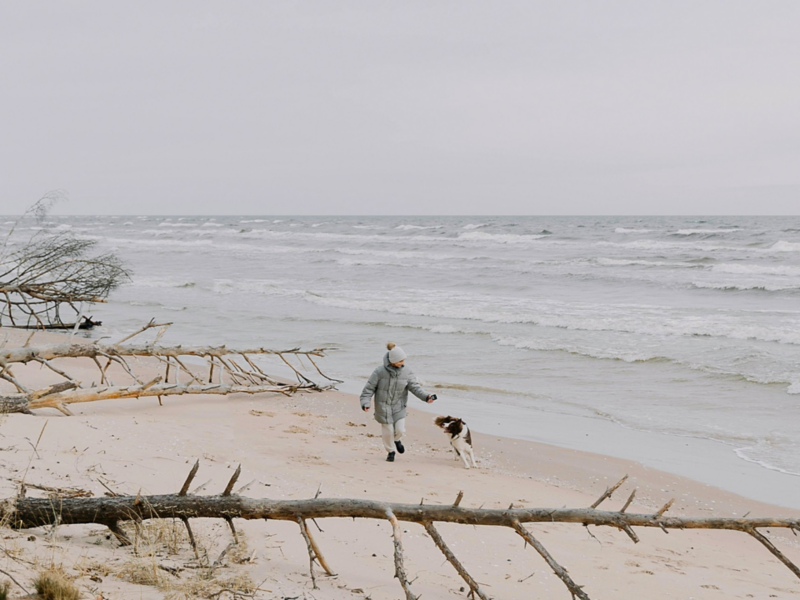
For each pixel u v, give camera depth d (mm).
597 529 6719
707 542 6711
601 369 15383
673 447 10117
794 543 6883
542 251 50250
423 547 5320
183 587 3438
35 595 2963
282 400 12688
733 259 39719
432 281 33938
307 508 4141
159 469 6551
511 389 13891
